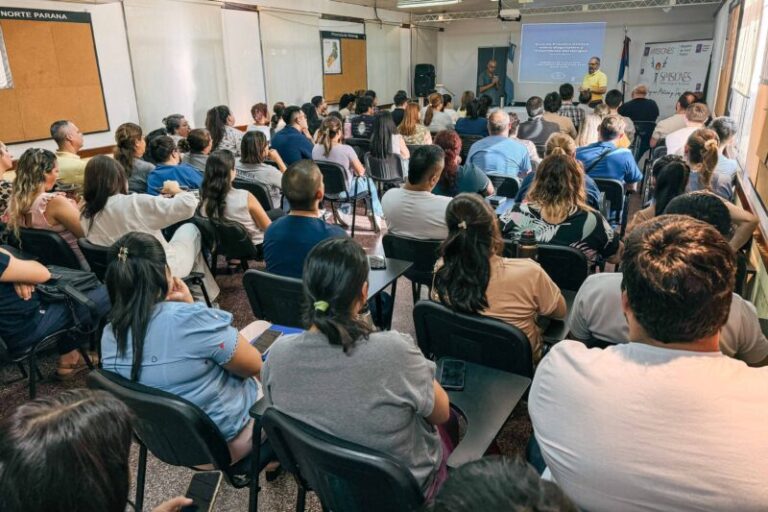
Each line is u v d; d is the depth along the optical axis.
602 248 2.25
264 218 3.05
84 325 2.20
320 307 1.09
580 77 10.13
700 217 1.62
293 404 1.11
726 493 0.74
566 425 0.85
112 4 5.30
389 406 1.07
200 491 0.94
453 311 1.59
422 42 11.85
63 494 0.66
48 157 2.60
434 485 1.21
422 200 2.52
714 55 8.22
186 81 6.27
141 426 1.32
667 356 0.83
